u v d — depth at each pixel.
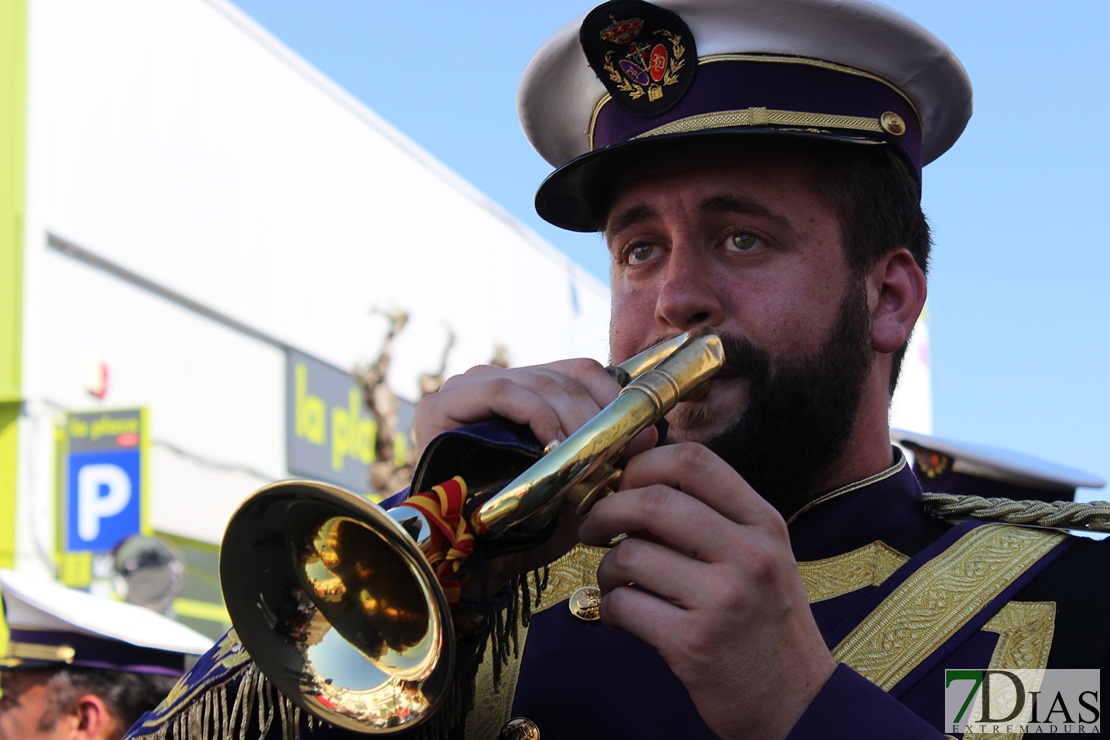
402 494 1.70
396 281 13.53
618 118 1.98
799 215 1.86
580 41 1.94
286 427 11.86
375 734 1.42
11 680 3.71
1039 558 1.82
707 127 1.87
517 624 1.71
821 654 1.48
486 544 1.45
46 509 9.12
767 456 1.82
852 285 1.90
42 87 9.69
